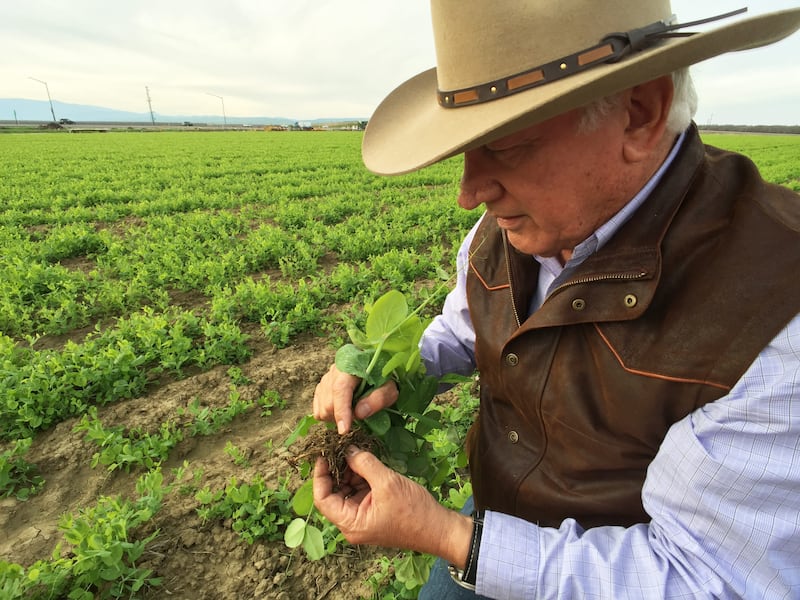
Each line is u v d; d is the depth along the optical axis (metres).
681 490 1.03
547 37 0.99
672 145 1.16
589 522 1.37
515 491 1.51
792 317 0.93
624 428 1.22
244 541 2.79
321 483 1.40
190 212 12.20
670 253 1.10
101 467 3.37
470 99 1.09
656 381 1.11
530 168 1.08
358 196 13.44
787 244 0.98
